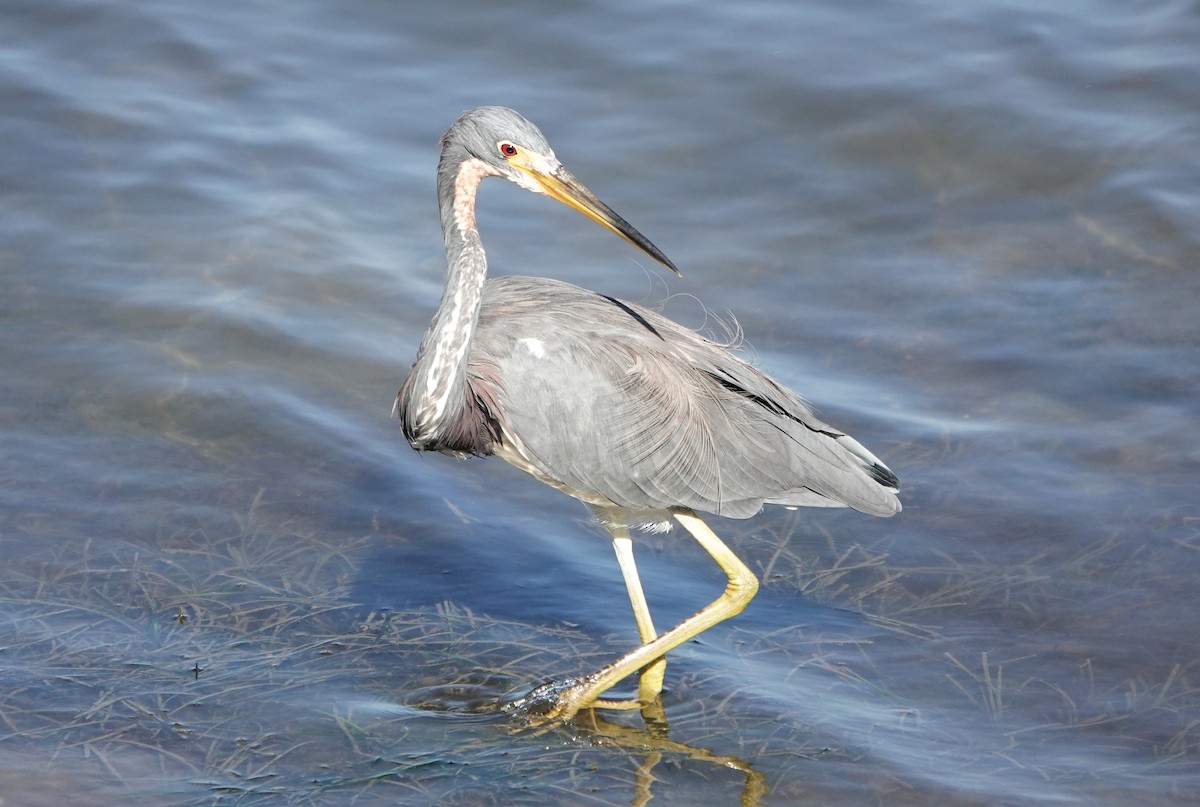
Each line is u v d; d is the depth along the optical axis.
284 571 11.09
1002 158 15.83
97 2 17.75
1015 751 9.26
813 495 10.50
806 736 9.41
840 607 10.88
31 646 10.05
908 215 15.27
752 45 17.36
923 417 12.80
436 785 8.89
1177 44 17.09
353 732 9.38
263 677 9.90
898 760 9.16
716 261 14.70
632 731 9.52
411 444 10.44
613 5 17.98
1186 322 13.69
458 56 17.34
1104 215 15.06
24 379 12.91
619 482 10.16
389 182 15.57
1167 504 11.65
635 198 15.46
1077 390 13.02
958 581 11.06
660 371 10.22
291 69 17.08
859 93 16.61
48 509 11.52
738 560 10.16
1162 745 9.28
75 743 9.15
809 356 13.56
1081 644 10.30
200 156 15.69
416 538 11.64
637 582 10.40
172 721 9.40
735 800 8.80
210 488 11.96
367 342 13.69
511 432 10.12
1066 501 11.79
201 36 17.42
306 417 12.82
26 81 16.45
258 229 14.76
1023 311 14.01
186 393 12.94
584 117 16.42
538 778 8.98
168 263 14.35
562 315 10.27
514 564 11.44
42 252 14.32
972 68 16.88
